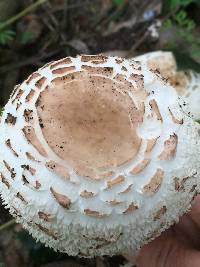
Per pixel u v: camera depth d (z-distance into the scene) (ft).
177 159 0.52
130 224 0.52
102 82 0.54
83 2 1.05
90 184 0.50
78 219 0.51
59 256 0.80
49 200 0.51
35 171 0.50
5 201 0.57
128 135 0.52
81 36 1.02
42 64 0.98
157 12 1.03
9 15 0.98
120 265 0.77
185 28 0.98
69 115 0.53
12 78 0.96
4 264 0.78
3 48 0.99
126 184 0.50
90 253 0.57
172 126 0.53
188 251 0.66
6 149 0.53
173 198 0.52
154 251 0.67
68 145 0.51
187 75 0.85
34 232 0.57
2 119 0.56
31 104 0.53
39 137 0.51
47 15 1.03
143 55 0.89
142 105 0.53
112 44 1.01
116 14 1.04
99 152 0.51
